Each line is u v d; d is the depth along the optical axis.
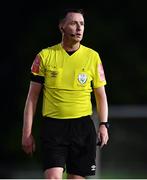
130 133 31.62
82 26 15.59
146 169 31.17
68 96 15.45
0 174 37.50
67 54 15.59
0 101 43.97
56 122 15.51
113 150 31.44
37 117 39.66
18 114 43.47
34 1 46.41
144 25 46.53
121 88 44.19
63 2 46.41
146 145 31.55
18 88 44.31
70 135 15.48
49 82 15.51
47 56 15.59
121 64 45.06
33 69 15.69
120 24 46.41
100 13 46.50
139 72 44.72
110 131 31.72
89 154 15.62
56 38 45.75
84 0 46.50
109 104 43.88
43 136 15.56
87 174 15.69
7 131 42.81
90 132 15.59
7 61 45.22
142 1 46.88
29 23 46.16
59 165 15.40
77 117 15.50
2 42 45.59
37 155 38.62
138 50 45.62
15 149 41.97
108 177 31.02
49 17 46.16
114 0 46.81
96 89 15.76
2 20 46.09
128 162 31.38
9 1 46.31
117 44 45.62
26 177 36.12
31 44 45.53
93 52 15.73
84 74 15.48
